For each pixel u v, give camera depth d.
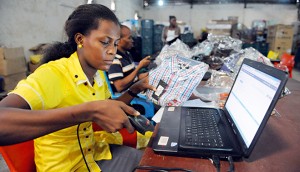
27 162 0.72
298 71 6.28
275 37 6.90
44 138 0.71
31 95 0.57
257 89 0.69
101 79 0.92
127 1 7.05
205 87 1.47
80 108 0.49
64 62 0.76
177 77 1.01
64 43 0.83
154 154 0.64
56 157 0.73
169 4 8.84
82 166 0.79
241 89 0.85
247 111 0.70
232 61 1.76
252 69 0.80
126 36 1.78
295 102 1.14
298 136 0.75
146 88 1.04
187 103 1.11
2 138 0.44
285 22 8.27
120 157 0.90
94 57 0.72
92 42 0.69
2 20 3.21
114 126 0.51
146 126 0.70
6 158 0.64
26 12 3.59
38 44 3.85
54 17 4.22
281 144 0.69
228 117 0.86
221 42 2.29
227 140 0.67
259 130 0.57
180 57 1.14
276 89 0.56
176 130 0.75
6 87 2.97
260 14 8.36
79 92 0.75
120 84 1.63
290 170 0.56
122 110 0.52
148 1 8.88
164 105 1.02
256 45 7.06
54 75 0.68
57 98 0.67
